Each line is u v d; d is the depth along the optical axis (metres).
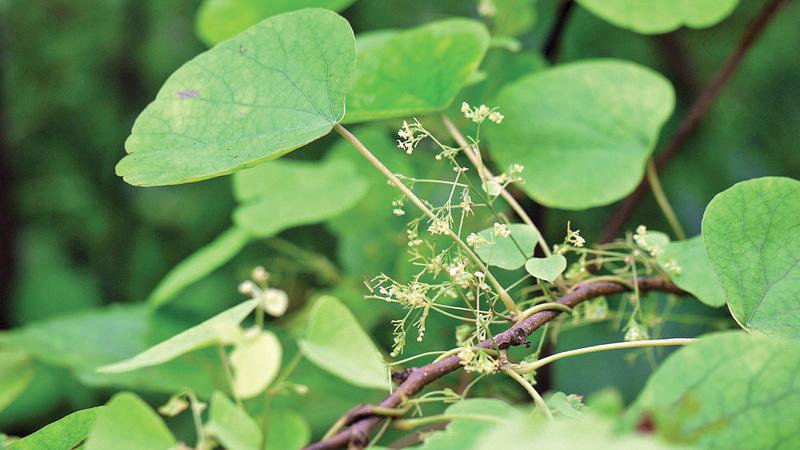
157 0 1.02
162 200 1.07
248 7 0.64
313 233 0.93
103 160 1.06
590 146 0.55
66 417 0.44
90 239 1.07
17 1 1.00
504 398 0.58
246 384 0.40
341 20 0.46
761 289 0.44
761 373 0.39
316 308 0.42
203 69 0.46
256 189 0.69
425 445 0.41
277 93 0.46
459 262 0.44
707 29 0.90
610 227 0.61
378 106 0.52
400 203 0.45
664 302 0.71
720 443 0.39
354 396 0.63
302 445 0.44
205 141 0.46
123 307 0.73
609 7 0.59
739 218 0.44
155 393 0.85
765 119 0.88
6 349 0.64
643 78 0.55
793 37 0.87
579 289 0.47
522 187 0.55
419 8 0.88
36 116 1.04
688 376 0.39
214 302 0.90
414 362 0.63
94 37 1.02
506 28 0.64
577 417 0.41
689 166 0.85
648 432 0.39
